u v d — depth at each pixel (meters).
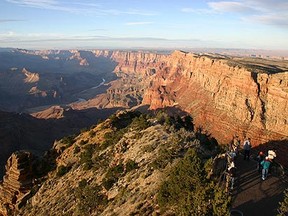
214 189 21.02
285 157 115.31
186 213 20.56
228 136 144.75
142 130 51.84
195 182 23.16
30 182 63.16
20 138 189.62
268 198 23.70
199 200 20.55
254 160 31.55
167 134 44.94
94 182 44.16
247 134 137.75
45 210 47.47
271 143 126.81
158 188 27.66
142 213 25.53
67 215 40.72
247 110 145.25
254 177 27.16
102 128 70.31
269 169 28.33
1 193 63.59
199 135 41.88
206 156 32.72
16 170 62.62
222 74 188.75
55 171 63.12
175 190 23.59
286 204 21.08
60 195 48.81
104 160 49.03
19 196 61.69
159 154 36.97
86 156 56.09
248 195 24.14
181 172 24.05
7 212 61.53
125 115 79.19
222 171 26.38
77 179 50.34
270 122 134.88
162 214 23.50
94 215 36.00
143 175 33.44
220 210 19.17
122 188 35.44
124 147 48.06
